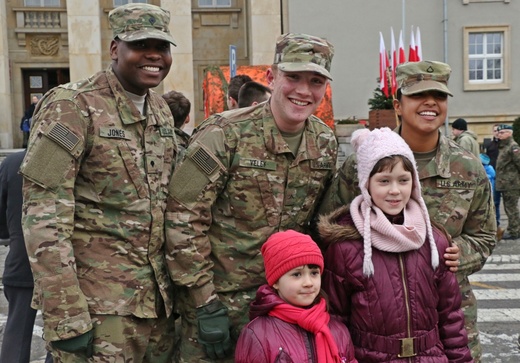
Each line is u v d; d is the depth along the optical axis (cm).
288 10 2016
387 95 1435
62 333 261
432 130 302
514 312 621
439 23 2011
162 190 296
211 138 289
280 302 257
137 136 292
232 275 298
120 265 282
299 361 248
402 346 263
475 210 315
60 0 2267
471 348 311
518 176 1016
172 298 305
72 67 2027
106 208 284
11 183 395
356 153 292
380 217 268
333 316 269
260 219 295
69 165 270
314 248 258
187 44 2048
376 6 2000
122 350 280
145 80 289
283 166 296
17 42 2245
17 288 396
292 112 283
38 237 262
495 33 2044
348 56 2008
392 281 267
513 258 884
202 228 291
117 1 2150
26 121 2033
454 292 277
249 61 2184
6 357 395
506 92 2034
